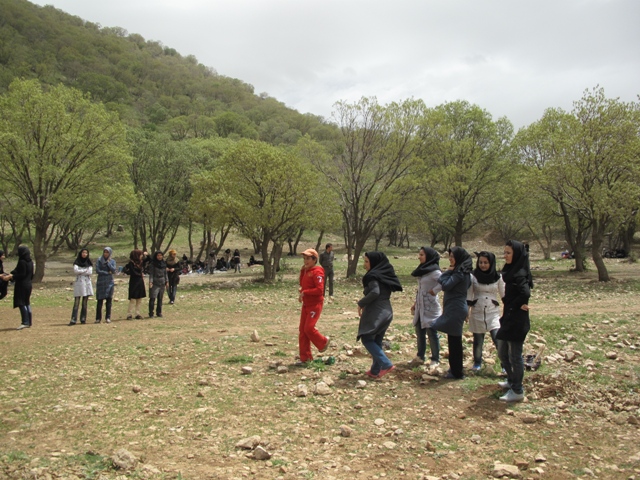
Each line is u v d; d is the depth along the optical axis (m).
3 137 25.25
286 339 10.46
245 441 5.02
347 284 26.31
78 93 28.09
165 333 11.41
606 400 6.73
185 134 101.00
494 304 7.61
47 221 28.55
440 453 4.94
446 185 30.14
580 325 12.08
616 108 24.77
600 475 4.54
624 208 23.89
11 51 122.25
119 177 29.91
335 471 4.52
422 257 8.25
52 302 18.22
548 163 26.44
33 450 4.83
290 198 26.00
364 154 28.81
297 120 145.62
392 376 7.57
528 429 5.63
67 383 7.17
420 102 28.89
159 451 4.88
